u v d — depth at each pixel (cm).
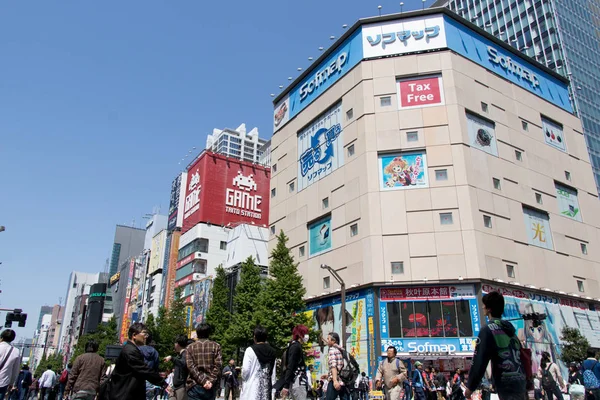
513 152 3603
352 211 3397
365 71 3628
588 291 3647
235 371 2108
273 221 4303
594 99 6300
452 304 2898
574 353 3025
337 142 3725
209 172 6456
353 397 898
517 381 432
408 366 2834
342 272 3341
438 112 3375
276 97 4722
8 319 2461
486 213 3175
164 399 1947
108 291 10981
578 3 6988
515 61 4053
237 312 3253
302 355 762
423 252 3052
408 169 3278
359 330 3061
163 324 4853
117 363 620
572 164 4103
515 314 3022
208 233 6162
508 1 7381
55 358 11131
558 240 3619
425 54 3556
